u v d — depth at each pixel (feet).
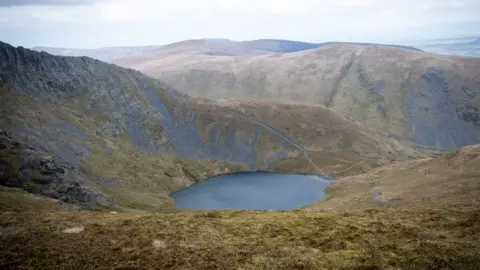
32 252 116.06
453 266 101.55
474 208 157.69
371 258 107.24
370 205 276.41
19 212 168.66
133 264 107.34
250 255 112.68
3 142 369.91
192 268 104.27
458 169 297.74
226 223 148.36
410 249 113.19
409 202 242.99
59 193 333.42
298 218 155.53
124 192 449.06
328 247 118.42
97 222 148.66
